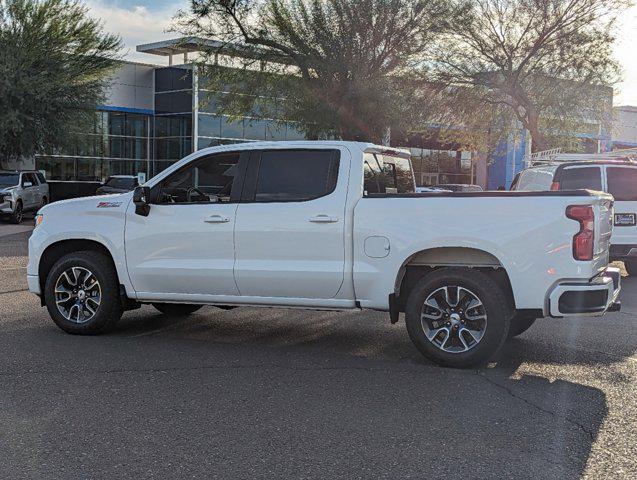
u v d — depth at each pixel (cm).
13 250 1686
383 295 656
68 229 768
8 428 471
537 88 2953
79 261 757
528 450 437
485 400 540
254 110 2847
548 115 3019
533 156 1862
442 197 638
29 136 3133
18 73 3030
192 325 836
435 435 462
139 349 704
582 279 604
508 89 2884
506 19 2859
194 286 725
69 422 483
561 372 626
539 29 2820
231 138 4062
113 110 4028
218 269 707
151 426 476
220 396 546
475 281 621
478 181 5050
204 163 738
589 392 564
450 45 2911
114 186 3091
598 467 412
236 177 716
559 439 456
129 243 743
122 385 573
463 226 626
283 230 683
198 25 2592
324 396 548
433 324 644
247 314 916
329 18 2495
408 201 647
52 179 3884
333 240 667
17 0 3094
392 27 2458
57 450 433
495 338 617
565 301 605
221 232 707
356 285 664
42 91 3064
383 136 2669
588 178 1284
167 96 4128
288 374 613
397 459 421
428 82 2897
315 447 440
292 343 743
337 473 400
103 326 759
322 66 2461
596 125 3198
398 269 647
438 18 2591
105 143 4066
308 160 693
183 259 725
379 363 656
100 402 527
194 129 3909
